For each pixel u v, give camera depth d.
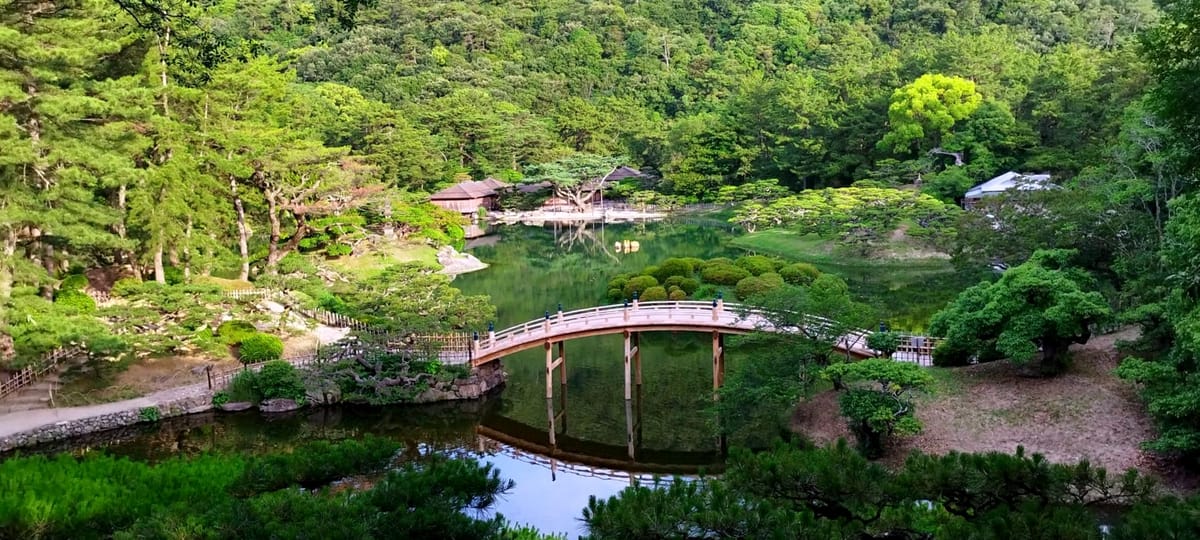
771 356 24.73
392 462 12.74
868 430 22.33
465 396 30.27
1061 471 10.41
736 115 88.50
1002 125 63.41
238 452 25.86
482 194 82.88
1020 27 117.31
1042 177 54.47
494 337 31.70
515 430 28.34
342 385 30.09
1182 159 20.23
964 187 59.78
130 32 34.28
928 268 49.16
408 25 124.69
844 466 10.70
